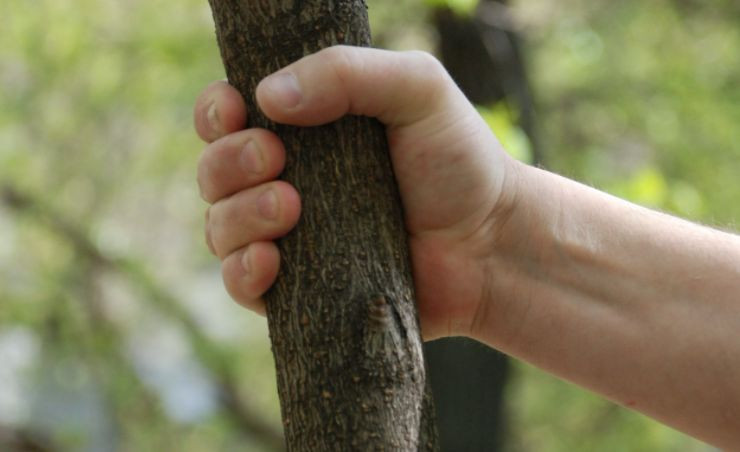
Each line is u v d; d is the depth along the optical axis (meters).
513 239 1.69
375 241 1.38
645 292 1.68
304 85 1.35
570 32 7.14
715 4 7.56
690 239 1.71
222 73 7.25
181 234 9.23
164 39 7.10
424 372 1.38
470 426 5.84
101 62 7.29
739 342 1.63
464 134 1.54
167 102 7.45
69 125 7.63
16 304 7.80
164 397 8.26
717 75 7.64
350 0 1.41
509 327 1.73
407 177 1.57
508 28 5.30
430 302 1.71
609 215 1.72
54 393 8.01
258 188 1.39
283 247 1.39
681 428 1.69
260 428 8.79
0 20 7.10
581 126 7.65
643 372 1.67
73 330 7.98
